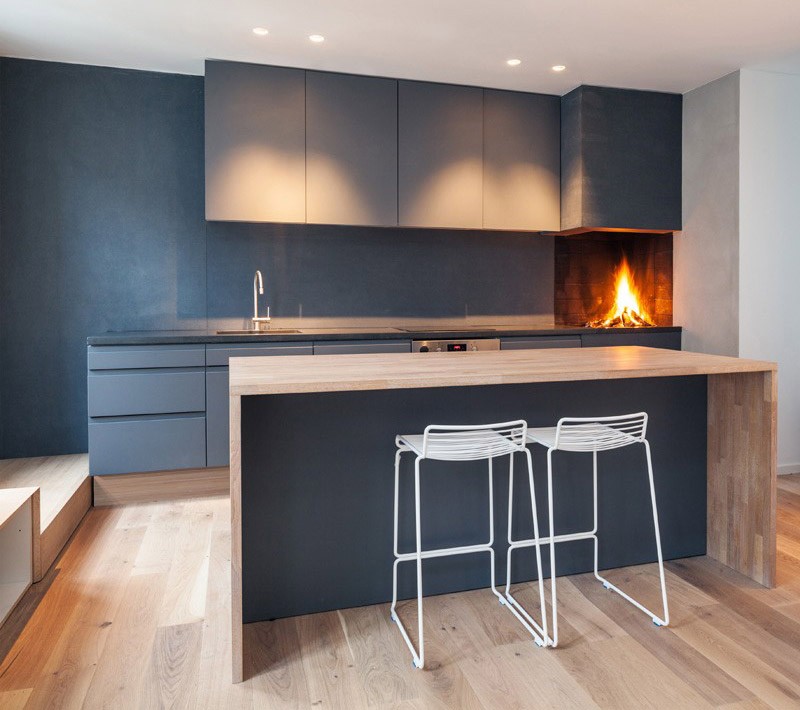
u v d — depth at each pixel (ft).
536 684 6.31
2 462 12.66
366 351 12.95
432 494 8.17
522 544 7.59
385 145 13.69
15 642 7.06
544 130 14.82
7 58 12.69
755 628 7.36
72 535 10.28
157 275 13.73
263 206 13.01
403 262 15.23
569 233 15.80
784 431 13.93
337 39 11.70
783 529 10.48
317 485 7.73
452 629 7.38
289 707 5.98
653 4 10.37
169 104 13.60
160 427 11.87
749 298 13.52
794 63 13.01
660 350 10.12
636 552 9.14
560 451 8.68
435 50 12.26
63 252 13.17
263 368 7.73
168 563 9.20
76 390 13.32
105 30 11.38
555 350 10.16
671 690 6.20
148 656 6.79
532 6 10.43
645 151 14.70
